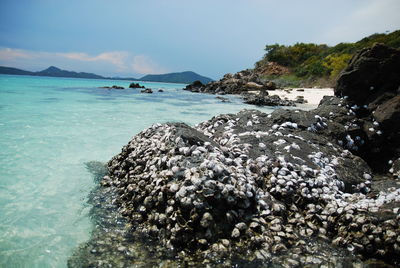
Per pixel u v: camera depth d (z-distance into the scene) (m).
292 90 51.09
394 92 11.95
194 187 5.25
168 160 6.45
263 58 84.94
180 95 43.91
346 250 4.95
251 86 54.59
